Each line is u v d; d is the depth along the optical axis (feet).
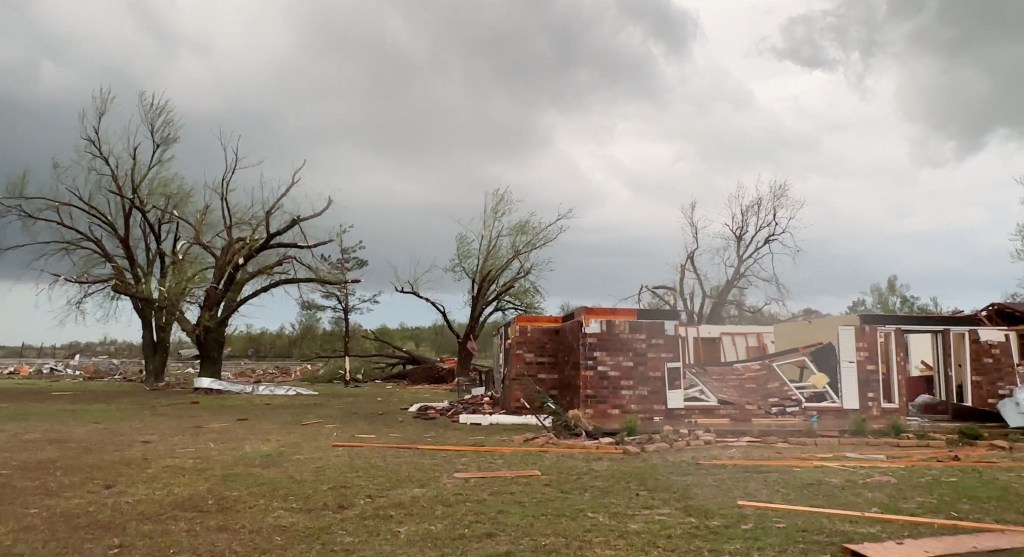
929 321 53.98
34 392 92.07
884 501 23.90
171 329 108.27
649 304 126.00
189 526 21.26
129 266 106.22
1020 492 25.41
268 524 21.42
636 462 33.58
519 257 117.08
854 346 51.70
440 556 17.92
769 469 30.91
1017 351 56.44
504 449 38.34
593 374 50.14
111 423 53.88
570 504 23.85
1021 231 98.22
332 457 35.70
